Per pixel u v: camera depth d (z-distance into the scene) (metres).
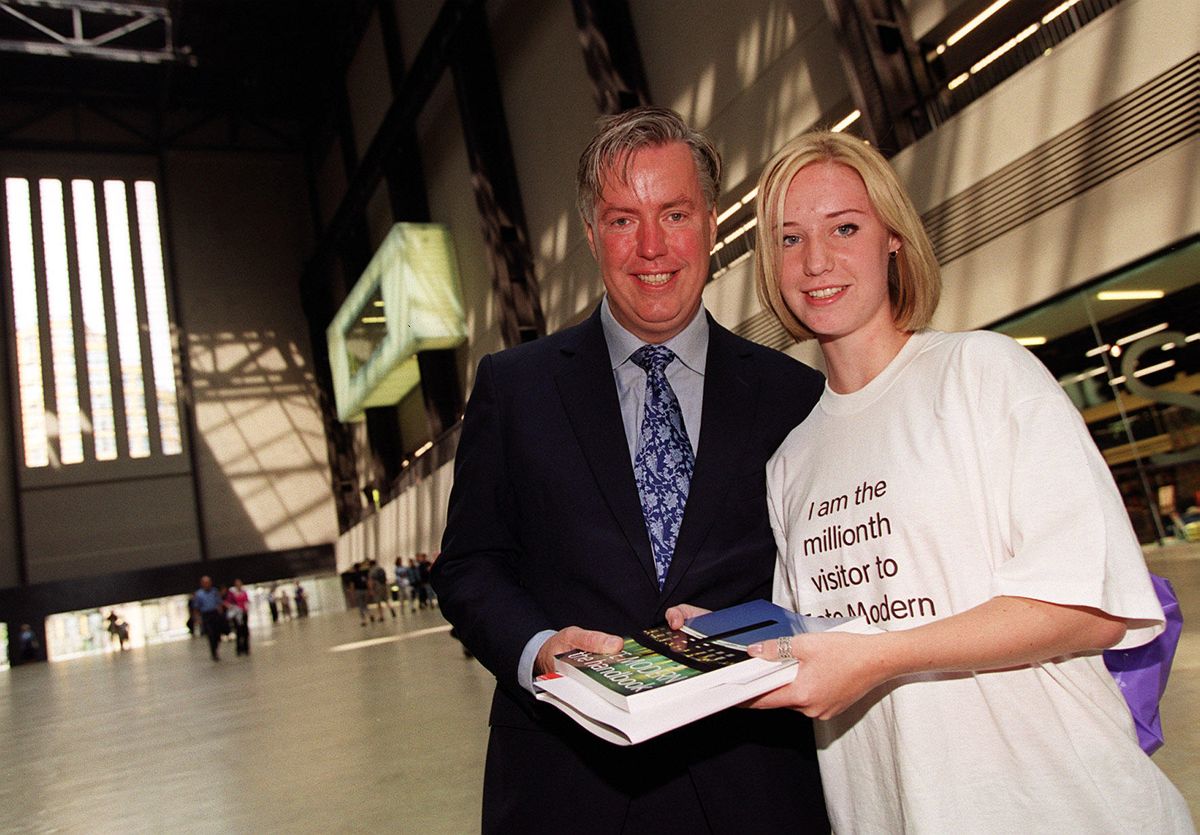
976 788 1.26
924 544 1.31
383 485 31.62
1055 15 9.78
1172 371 8.51
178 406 34.22
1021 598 1.14
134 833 4.60
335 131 34.25
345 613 32.16
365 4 28.41
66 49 29.73
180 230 35.47
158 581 32.56
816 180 1.43
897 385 1.41
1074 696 1.26
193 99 36.00
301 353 36.31
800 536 1.51
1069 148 8.99
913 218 1.42
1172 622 1.32
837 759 1.51
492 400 1.93
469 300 24.36
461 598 1.80
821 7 12.59
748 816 1.64
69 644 31.44
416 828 3.93
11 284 32.84
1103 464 1.22
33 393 32.50
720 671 1.15
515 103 20.88
